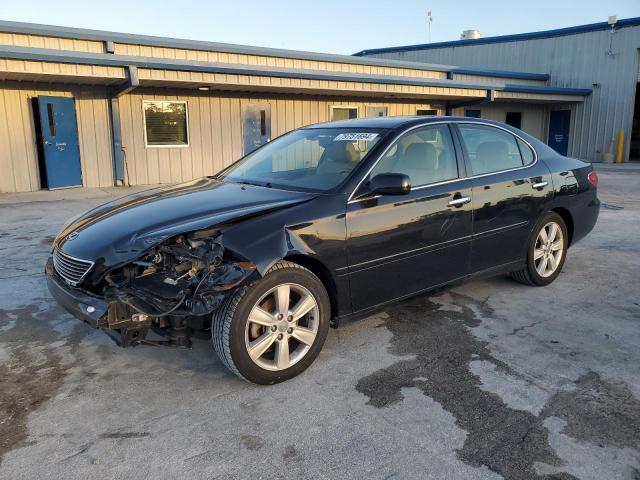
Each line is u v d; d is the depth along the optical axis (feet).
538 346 12.14
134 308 9.40
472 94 57.77
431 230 12.55
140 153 44.50
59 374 10.92
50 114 39.34
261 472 7.89
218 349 10.04
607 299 15.29
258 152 15.38
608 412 9.40
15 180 39.34
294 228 10.39
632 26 68.49
